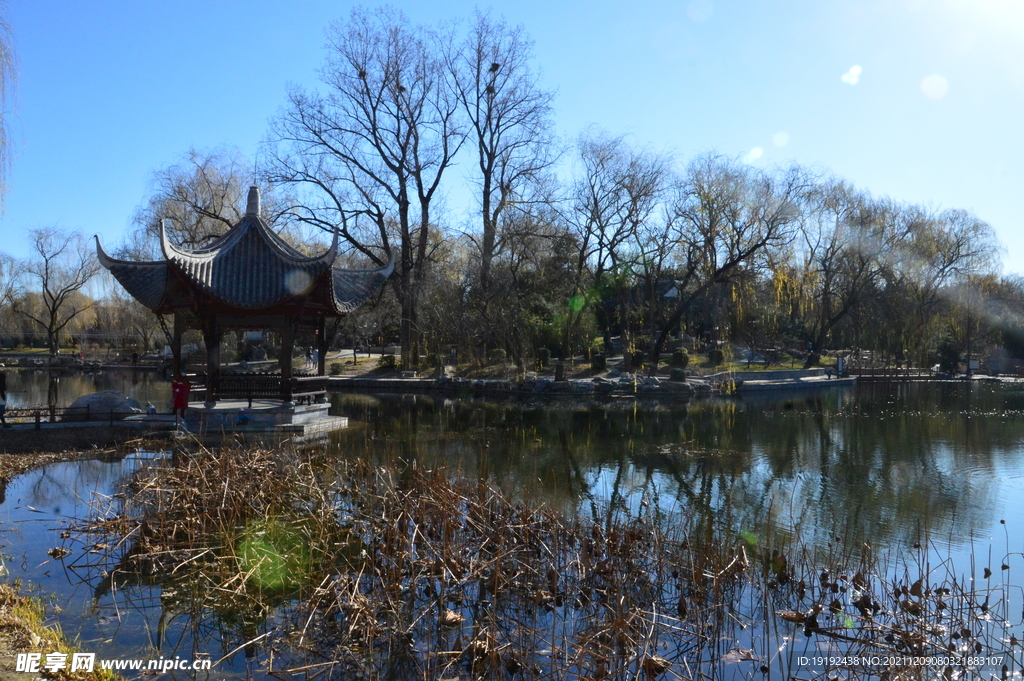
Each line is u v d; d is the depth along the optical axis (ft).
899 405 99.66
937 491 43.68
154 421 62.59
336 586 25.11
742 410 92.43
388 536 29.09
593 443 62.23
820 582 26.94
